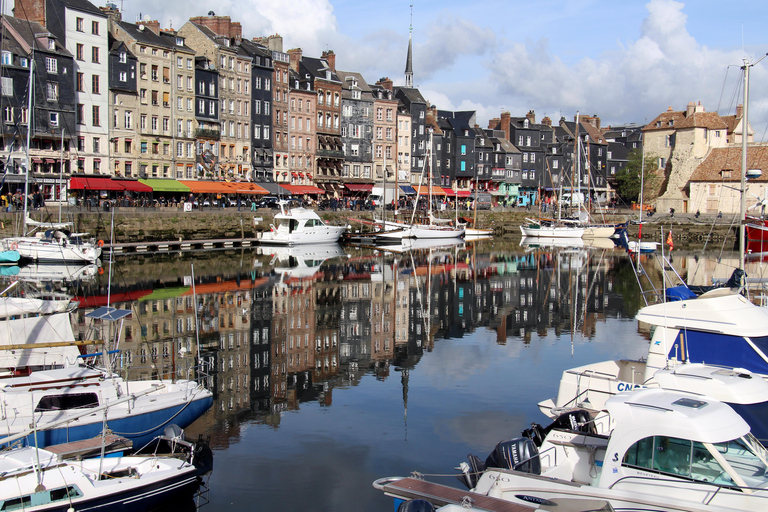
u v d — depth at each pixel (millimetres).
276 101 86625
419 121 104562
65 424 13727
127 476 12312
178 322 28969
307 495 13539
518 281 43500
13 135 56906
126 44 69875
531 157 116625
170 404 15102
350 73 101750
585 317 31875
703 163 83562
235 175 79625
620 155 122875
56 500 11234
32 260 45500
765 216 45875
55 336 17156
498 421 17781
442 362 23781
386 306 34562
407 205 95750
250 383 21031
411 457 15422
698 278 42969
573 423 13289
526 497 10992
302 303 34719
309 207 79938
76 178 59812
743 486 9672
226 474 14492
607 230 79938
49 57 60438
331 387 20797
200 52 79875
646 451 10453
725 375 12195
